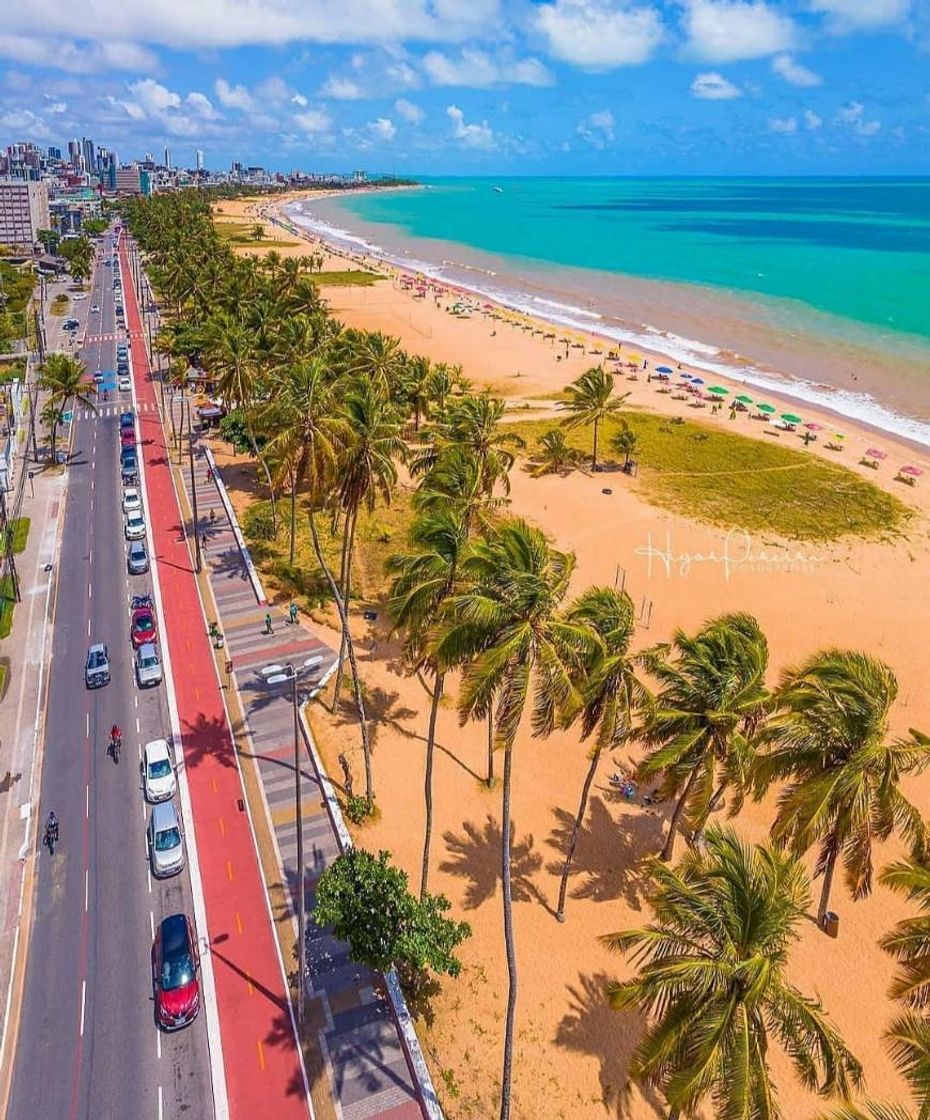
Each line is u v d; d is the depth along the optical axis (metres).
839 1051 22.80
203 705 52.06
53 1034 32.72
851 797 29.88
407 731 50.94
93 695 52.66
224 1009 33.62
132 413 108.19
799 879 25.56
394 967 34.94
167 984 33.50
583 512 82.19
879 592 68.12
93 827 42.59
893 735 50.50
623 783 46.97
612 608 35.06
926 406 116.94
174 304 159.12
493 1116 30.55
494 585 28.34
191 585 66.44
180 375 108.25
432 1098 30.50
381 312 177.50
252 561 69.81
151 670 53.56
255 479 88.38
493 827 44.25
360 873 34.12
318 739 49.44
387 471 48.50
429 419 96.69
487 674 26.61
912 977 25.95
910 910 39.66
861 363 138.50
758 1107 21.89
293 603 63.12
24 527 76.06
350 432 47.94
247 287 133.12
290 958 35.91
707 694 33.66
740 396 118.69
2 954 35.91
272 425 67.88
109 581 66.88
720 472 93.31
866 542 76.94
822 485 89.62
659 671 34.97
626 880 41.12
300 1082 31.06
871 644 60.81
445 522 37.75
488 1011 34.44
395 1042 32.66
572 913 39.22
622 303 195.88
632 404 117.75
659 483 90.06
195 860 40.66
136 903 38.41
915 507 84.44
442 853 42.25
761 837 43.47
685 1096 21.73
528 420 110.25
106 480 88.31
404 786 46.53
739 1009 22.64
